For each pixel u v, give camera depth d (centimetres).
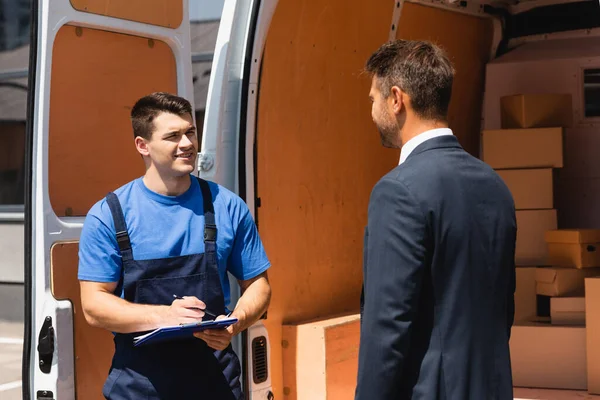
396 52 271
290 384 518
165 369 315
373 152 599
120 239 319
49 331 346
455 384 251
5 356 926
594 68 678
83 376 355
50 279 348
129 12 382
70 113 367
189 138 327
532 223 661
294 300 529
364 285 260
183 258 322
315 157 548
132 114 331
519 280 645
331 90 560
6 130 1096
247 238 342
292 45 527
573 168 684
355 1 571
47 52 350
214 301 322
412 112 268
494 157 671
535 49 705
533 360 607
